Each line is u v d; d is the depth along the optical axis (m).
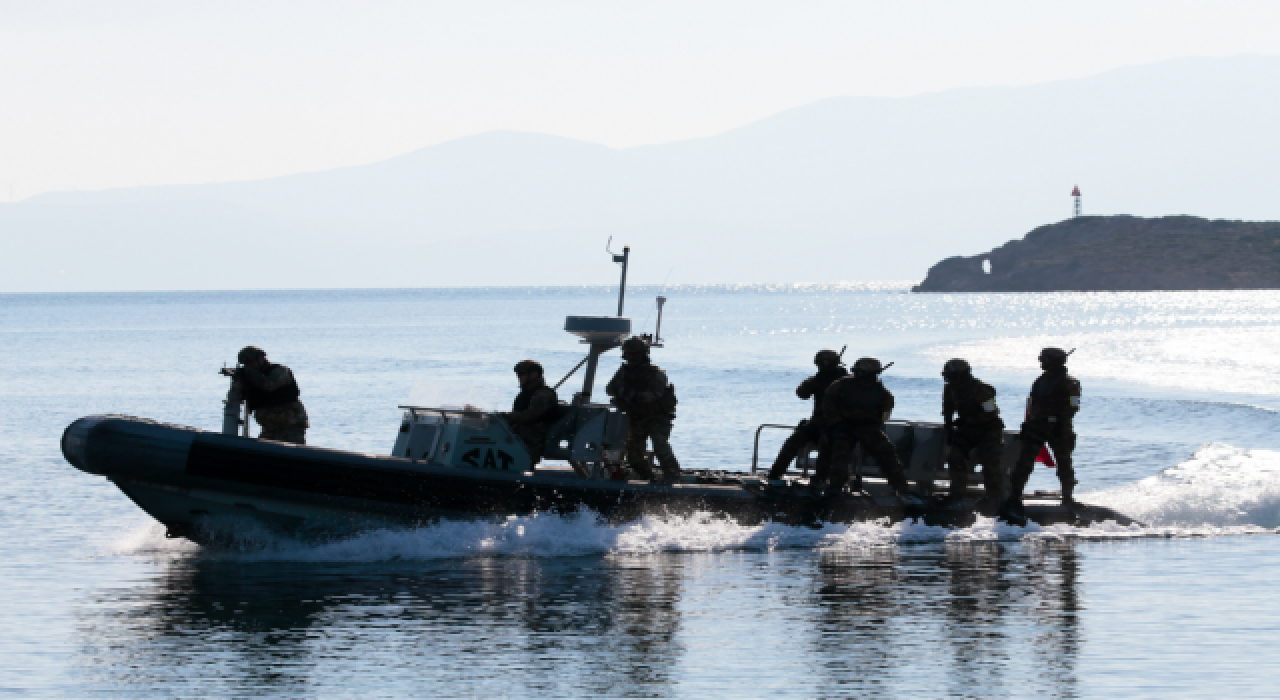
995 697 14.36
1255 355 98.44
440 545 23.92
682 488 25.80
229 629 17.84
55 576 22.17
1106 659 16.05
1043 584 21.28
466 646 16.77
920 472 27.59
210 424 59.84
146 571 22.59
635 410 25.67
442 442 24.84
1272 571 22.61
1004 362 99.25
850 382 26.67
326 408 66.44
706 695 14.47
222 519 23.73
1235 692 14.52
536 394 25.38
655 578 21.67
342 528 24.06
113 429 22.89
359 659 16.11
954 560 23.77
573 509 24.97
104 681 15.17
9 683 15.17
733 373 91.50
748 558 23.81
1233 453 40.72
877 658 16.11
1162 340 126.62
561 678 15.18
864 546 25.44
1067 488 28.34
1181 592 20.53
